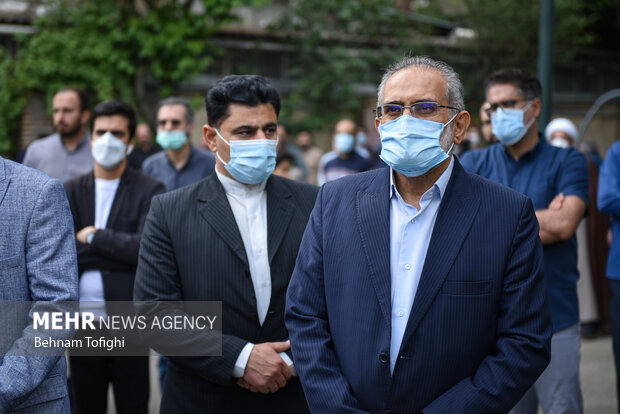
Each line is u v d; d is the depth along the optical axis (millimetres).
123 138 3713
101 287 3512
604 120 17203
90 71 11406
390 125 2066
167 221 2615
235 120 2619
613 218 3869
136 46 11680
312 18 13406
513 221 2027
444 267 1984
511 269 1997
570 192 3176
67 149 4707
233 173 2662
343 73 13172
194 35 11789
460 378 1977
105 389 3615
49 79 11414
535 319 1976
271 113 2670
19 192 2154
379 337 1999
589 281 6570
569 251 3207
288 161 6531
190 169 4809
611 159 3832
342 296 2080
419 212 2074
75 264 2217
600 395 4938
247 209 2705
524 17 14250
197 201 2664
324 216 2199
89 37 11383
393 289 2051
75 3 11797
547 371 3162
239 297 2561
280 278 2619
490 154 3475
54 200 2197
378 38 14172
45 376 2057
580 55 16719
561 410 3150
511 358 1932
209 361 2443
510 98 3262
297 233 2688
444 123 2061
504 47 14602
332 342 2119
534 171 3295
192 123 4840
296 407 2549
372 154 9430
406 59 2180
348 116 13961
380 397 1986
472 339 1970
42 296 2113
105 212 3668
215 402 2535
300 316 2143
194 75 11820
